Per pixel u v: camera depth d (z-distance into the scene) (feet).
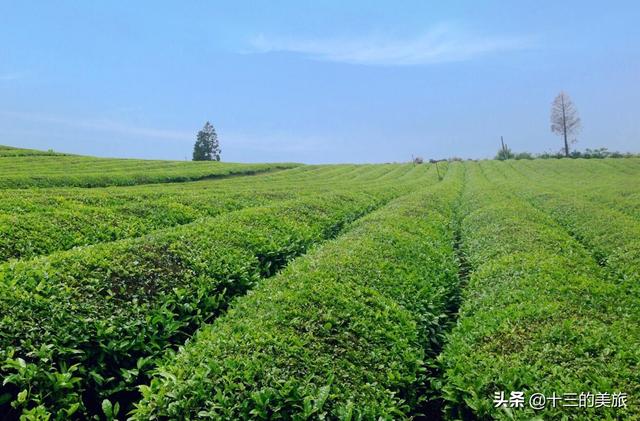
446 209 85.87
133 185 140.15
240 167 217.56
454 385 22.85
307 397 19.38
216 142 384.27
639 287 35.40
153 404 19.74
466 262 50.44
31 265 30.66
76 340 23.98
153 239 39.29
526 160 294.87
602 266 47.32
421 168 265.13
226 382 20.08
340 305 28.14
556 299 30.55
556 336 24.63
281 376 20.67
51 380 21.43
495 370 22.50
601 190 115.55
